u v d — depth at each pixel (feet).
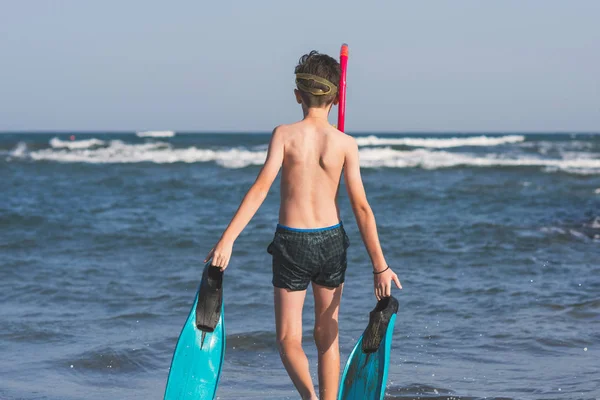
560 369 20.13
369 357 14.71
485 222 55.47
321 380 15.11
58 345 22.80
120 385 19.04
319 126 14.61
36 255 40.42
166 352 22.21
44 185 89.81
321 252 14.33
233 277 34.01
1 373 19.83
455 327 25.17
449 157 150.00
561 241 46.57
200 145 186.60
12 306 28.40
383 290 14.48
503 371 19.95
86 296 30.37
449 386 18.49
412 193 80.53
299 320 14.74
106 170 120.37
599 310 27.30
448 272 36.06
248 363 21.30
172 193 81.30
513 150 189.06
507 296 30.32
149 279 34.17
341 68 15.19
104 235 47.98
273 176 14.26
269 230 50.29
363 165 129.49
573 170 119.34
